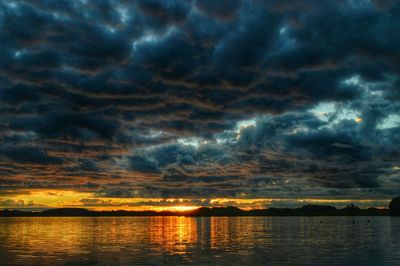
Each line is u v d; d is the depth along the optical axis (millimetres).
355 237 82125
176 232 111375
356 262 41844
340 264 40500
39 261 44406
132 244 67312
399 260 43312
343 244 64312
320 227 140250
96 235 96125
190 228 143750
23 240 78125
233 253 51375
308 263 41500
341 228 129875
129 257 47531
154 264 41594
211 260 44375
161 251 54469
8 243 70125
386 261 42562
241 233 103812
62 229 135500
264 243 67812
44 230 126812
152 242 71750
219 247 60375
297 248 57594
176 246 62688
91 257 47625
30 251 55125
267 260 44062
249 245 63781
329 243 66688
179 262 42969
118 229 135125
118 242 72125
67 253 52344
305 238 80188
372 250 53844
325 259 44469
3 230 126875
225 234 99250
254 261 43375
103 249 57750
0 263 42812
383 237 81812
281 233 101562
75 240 77688
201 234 99875
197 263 42125
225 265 40594
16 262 43625
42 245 65500
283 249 56250
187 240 76812
